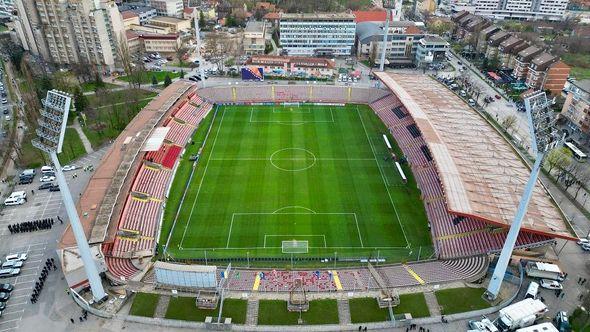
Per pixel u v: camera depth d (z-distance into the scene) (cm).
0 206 10925
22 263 9038
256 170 12525
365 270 8938
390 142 14162
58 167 6694
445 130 12512
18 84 18175
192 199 11225
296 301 7781
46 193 11475
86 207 9725
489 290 7994
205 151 13525
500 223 8731
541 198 9806
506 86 18725
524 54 18888
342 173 12425
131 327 7519
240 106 16838
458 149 11469
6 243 9650
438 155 11062
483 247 9181
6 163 12925
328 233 10119
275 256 9425
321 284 8431
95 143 13900
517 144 14100
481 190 9800
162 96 15512
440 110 13900
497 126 15312
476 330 7244
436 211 10631
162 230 10144
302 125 15338
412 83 16338
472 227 9688
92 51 19525
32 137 14000
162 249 9562
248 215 10669
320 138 14412
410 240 9938
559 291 8312
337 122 15625
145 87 18350
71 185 11762
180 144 13612
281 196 11381
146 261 9144
